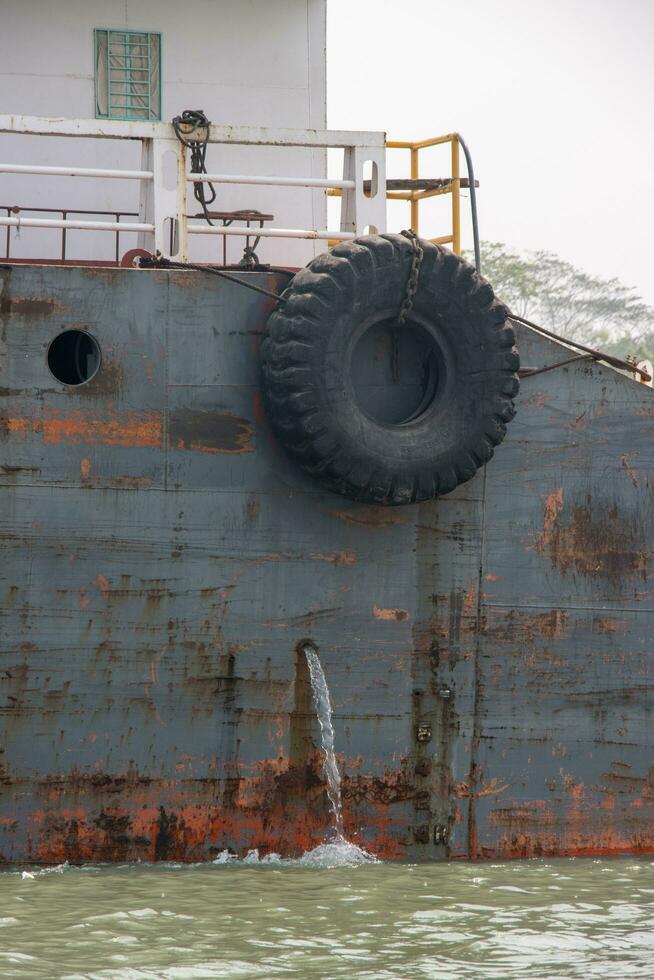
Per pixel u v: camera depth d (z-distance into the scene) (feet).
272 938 80.53
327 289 96.58
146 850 96.94
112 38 130.82
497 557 103.60
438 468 99.66
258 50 133.39
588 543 105.60
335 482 98.27
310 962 76.48
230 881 92.79
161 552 97.25
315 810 99.50
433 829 101.81
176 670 97.30
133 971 74.02
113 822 96.43
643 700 106.22
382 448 98.27
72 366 100.01
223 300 98.58
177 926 82.33
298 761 99.14
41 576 95.45
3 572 94.89
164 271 97.71
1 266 95.25
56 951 77.00
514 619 103.91
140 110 131.34
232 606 98.27
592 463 105.91
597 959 78.02
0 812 94.84
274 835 98.78
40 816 95.35
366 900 89.10
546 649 104.47
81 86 130.21
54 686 95.50
